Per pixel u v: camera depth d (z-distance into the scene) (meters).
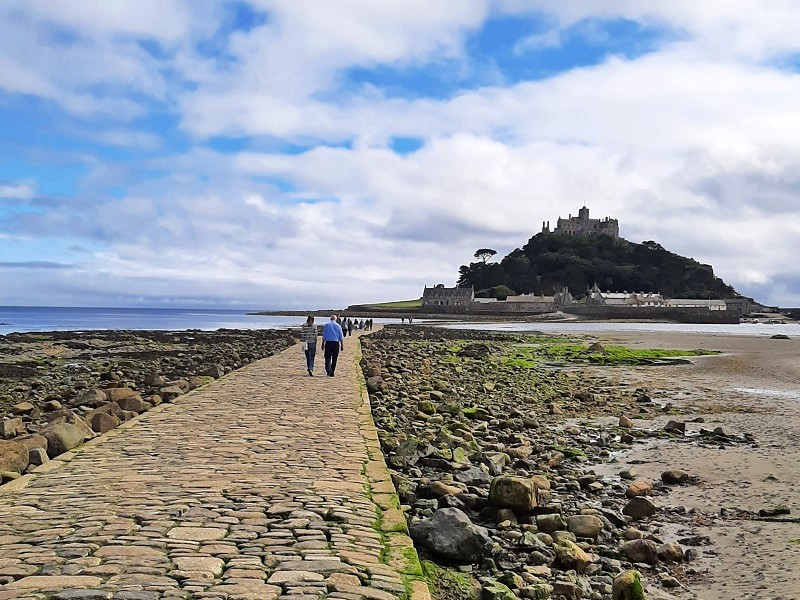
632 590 5.72
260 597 4.56
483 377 27.53
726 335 77.69
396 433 12.48
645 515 8.80
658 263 191.25
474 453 11.52
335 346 21.22
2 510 6.53
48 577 4.82
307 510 6.64
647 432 15.42
